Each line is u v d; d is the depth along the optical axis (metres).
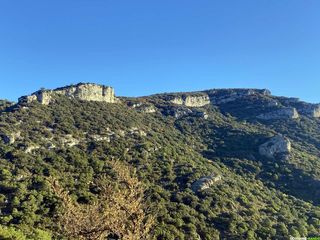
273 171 95.38
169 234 47.16
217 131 127.06
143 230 13.46
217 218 61.69
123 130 104.62
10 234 35.53
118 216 13.00
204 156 104.75
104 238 13.05
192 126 132.25
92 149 84.81
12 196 54.56
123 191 13.58
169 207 60.56
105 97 132.25
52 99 114.25
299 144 120.81
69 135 91.56
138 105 141.25
